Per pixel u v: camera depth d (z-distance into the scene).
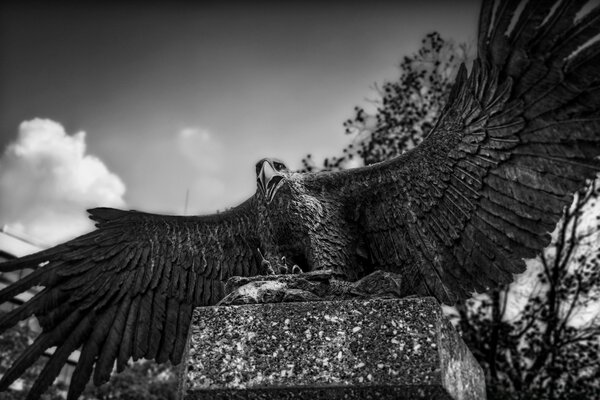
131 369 14.39
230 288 3.62
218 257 4.09
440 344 3.12
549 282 12.94
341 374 3.08
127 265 4.07
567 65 3.33
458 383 3.29
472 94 3.62
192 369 3.18
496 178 3.58
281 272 3.85
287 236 3.89
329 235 3.85
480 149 3.60
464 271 3.69
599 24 3.24
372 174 3.87
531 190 3.49
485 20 3.45
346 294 3.42
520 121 3.49
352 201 3.93
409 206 3.82
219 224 4.09
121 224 4.10
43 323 3.96
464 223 3.69
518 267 3.54
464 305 12.69
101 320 4.03
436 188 3.74
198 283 4.07
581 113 3.36
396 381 3.03
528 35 3.35
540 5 3.29
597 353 12.15
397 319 3.17
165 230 4.10
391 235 3.88
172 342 4.02
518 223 3.53
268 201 3.89
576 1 3.25
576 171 3.38
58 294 4.00
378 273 3.48
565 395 11.77
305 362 3.13
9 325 3.91
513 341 12.46
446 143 3.69
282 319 3.24
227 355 3.19
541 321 12.66
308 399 3.08
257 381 3.11
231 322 3.27
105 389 13.89
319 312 3.24
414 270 3.81
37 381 3.92
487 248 3.62
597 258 12.74
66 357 3.96
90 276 4.04
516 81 3.47
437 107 13.24
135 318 4.04
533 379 12.26
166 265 4.08
